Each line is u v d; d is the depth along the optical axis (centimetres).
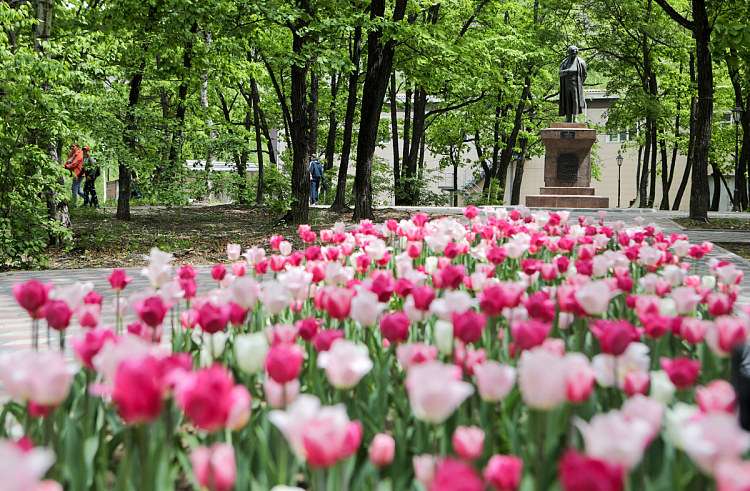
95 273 1012
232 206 2470
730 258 1102
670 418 166
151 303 266
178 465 217
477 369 182
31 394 177
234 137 1530
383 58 1756
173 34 1554
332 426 140
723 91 3653
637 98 3058
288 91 2945
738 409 238
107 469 232
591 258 477
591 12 3066
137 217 1934
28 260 1072
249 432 221
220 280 394
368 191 1775
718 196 4084
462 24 2823
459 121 3300
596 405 242
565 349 324
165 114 2228
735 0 1545
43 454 119
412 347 231
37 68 1038
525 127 3628
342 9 1659
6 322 642
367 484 191
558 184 2325
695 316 400
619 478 120
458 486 112
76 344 231
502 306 292
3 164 1034
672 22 2923
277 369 193
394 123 2934
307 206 1686
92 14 1505
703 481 181
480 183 4719
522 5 3128
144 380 148
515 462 152
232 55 1881
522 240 548
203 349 296
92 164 1574
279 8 1483
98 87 1517
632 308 350
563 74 2442
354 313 264
